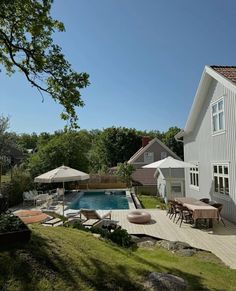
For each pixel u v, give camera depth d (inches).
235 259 305.1
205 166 640.4
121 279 185.3
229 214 505.7
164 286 182.7
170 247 343.6
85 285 171.8
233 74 496.7
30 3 258.1
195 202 514.0
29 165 1051.3
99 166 1940.2
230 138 491.8
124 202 956.6
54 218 429.1
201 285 206.4
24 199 788.6
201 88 609.9
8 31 286.7
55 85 295.0
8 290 153.9
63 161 1085.8
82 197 1069.8
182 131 791.7
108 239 327.0
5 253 181.8
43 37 289.6
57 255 196.7
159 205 773.9
